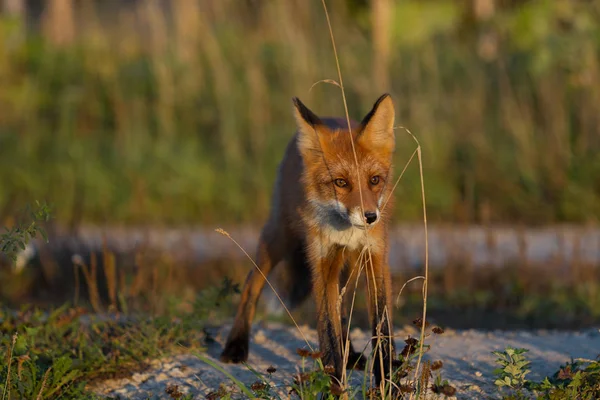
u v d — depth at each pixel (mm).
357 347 7461
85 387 6293
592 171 15344
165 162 16109
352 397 5457
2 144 16469
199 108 17328
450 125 16391
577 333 8016
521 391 5930
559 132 15992
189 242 13203
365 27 19859
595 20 18344
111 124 17703
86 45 19281
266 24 19094
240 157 16219
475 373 6457
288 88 17016
